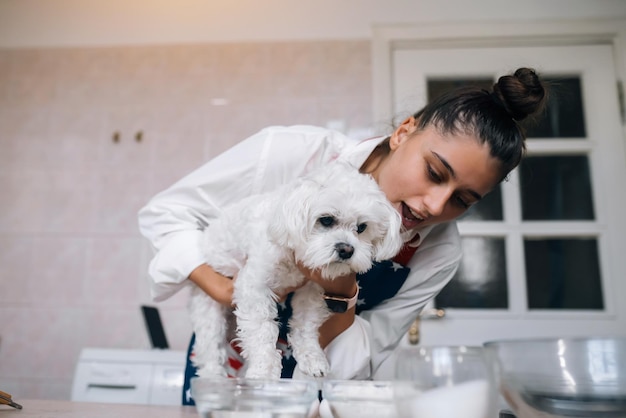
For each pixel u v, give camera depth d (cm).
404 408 57
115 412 82
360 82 259
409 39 261
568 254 240
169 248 112
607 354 60
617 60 254
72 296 252
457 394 55
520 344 63
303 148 117
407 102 256
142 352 199
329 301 100
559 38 257
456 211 109
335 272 96
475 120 100
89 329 248
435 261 126
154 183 260
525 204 245
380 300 126
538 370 61
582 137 249
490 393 56
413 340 233
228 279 107
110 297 250
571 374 60
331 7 269
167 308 245
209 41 271
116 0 281
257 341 96
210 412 64
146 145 264
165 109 267
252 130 260
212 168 120
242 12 273
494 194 245
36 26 281
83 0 282
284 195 99
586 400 59
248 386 64
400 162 105
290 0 271
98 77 273
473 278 239
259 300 98
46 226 260
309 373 99
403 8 264
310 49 265
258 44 269
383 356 127
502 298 237
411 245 122
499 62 258
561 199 244
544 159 248
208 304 115
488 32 258
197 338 115
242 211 106
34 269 255
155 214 119
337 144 121
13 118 272
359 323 113
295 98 261
